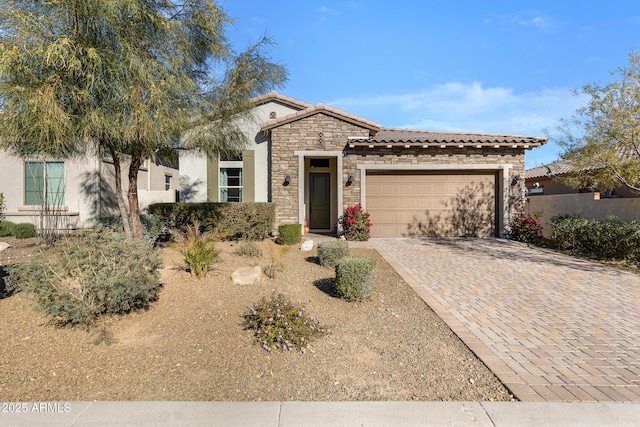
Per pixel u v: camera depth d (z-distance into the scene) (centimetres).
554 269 904
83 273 516
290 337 463
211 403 340
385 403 339
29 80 600
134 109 658
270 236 1305
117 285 513
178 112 725
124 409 330
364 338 491
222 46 845
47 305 489
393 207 1395
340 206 1352
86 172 1347
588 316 576
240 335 491
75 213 1320
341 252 845
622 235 998
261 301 532
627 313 590
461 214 1398
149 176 1773
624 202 1138
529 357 434
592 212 1243
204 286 675
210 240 793
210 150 875
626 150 1055
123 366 413
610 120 1027
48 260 553
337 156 1358
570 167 1260
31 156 773
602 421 313
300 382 381
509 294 694
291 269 820
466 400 346
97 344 464
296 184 1351
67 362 421
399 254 1070
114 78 652
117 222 1105
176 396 356
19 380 383
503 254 1088
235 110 877
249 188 1408
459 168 1366
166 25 712
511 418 317
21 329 504
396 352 451
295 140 1350
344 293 628
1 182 1339
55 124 593
